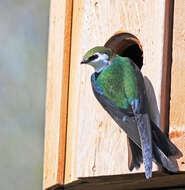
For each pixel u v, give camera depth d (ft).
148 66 30.14
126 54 34.78
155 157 27.53
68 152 33.58
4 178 47.09
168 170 28.81
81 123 32.55
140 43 31.24
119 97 29.09
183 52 29.22
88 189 35.47
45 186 34.55
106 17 32.78
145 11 30.91
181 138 28.60
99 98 29.71
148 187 35.12
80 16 33.94
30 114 49.57
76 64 33.81
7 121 48.98
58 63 35.01
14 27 53.11
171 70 29.40
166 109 29.35
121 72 29.66
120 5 32.19
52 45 35.83
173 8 30.01
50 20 36.47
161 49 29.66
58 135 34.01
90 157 31.86
